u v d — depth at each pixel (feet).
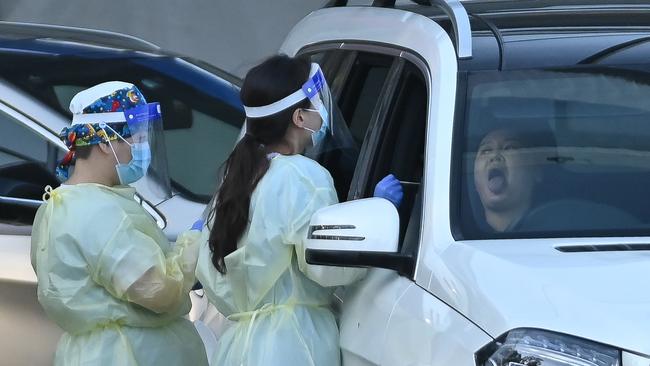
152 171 60.90
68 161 46.60
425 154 38.04
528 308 30.66
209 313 50.24
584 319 29.94
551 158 38.47
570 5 47.50
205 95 75.92
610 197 37.86
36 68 69.77
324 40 50.75
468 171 37.24
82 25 138.51
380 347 35.04
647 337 29.22
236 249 39.63
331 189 39.06
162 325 44.83
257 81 39.45
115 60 74.28
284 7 133.49
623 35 42.55
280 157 39.42
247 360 38.55
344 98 47.03
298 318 38.73
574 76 40.29
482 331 30.99
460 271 33.24
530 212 37.27
